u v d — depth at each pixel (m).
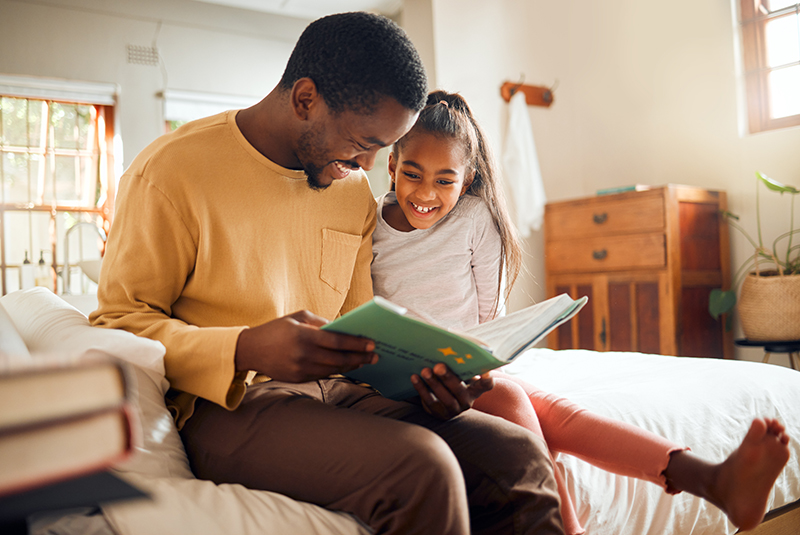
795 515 1.24
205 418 0.80
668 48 3.11
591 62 3.47
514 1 3.38
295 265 0.98
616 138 3.34
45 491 0.33
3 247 3.12
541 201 3.21
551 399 0.96
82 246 3.28
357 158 0.89
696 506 1.05
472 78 3.20
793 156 2.65
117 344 0.74
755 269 2.71
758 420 0.69
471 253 1.23
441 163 1.10
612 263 2.82
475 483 0.73
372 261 1.20
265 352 0.69
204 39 3.53
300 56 0.87
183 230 0.88
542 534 0.71
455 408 0.78
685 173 3.05
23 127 3.18
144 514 0.58
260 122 0.93
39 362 0.32
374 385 0.88
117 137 3.30
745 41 2.85
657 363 1.42
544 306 0.85
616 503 0.95
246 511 0.63
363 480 0.65
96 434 0.33
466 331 0.93
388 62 0.81
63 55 3.18
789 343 2.32
